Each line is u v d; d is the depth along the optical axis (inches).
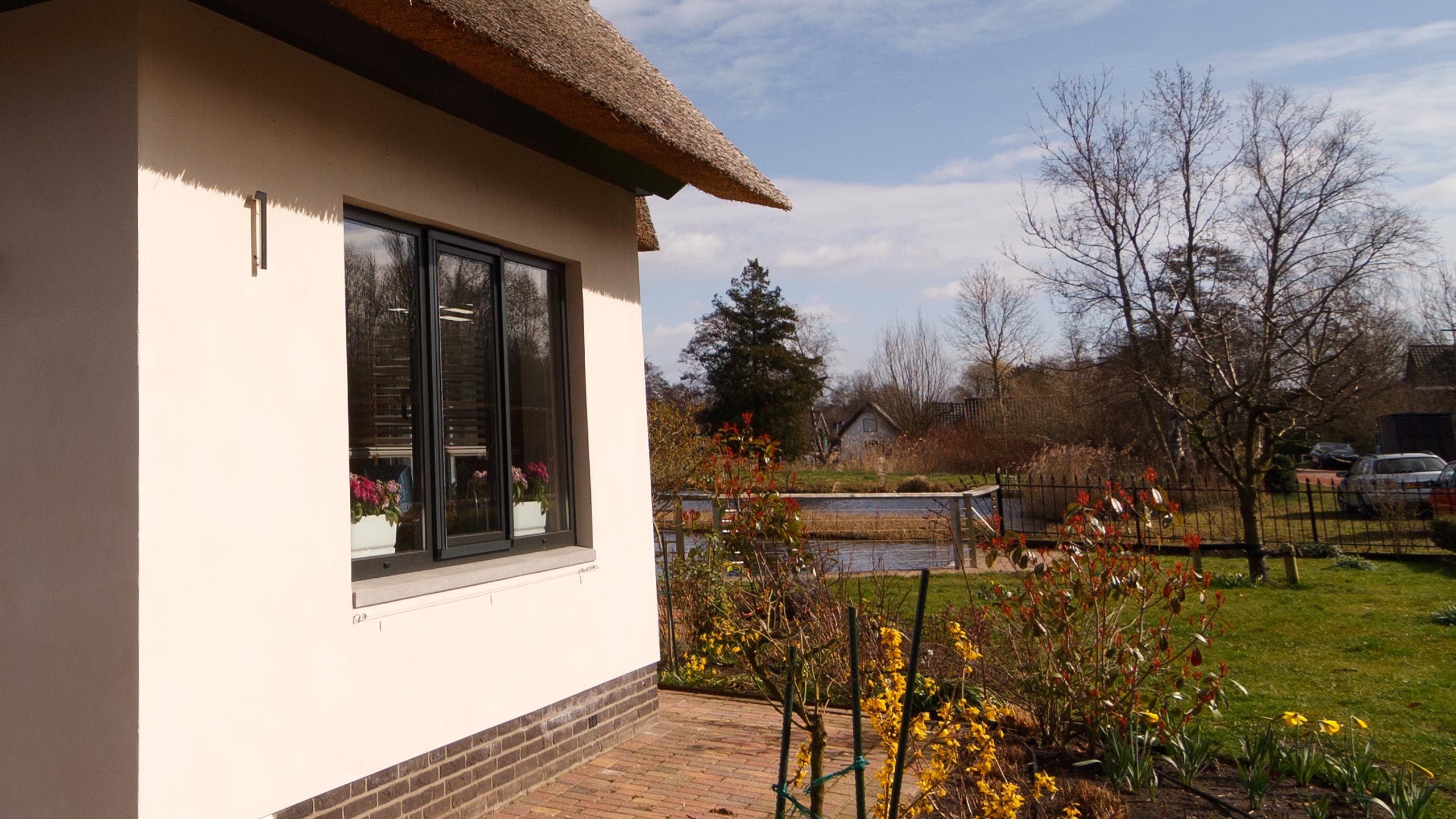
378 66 176.4
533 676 213.0
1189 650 356.5
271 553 152.7
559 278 241.1
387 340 183.6
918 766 218.2
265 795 149.4
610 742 242.5
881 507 759.7
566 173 240.1
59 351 139.1
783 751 144.7
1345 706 279.0
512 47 167.9
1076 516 260.4
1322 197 822.5
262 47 156.1
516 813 198.8
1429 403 1466.5
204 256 143.7
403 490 185.6
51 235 140.6
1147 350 990.4
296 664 156.1
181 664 136.6
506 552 213.0
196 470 140.6
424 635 183.2
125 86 135.6
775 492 369.1
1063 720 239.3
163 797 133.0
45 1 142.6
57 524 138.3
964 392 2374.5
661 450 546.6
